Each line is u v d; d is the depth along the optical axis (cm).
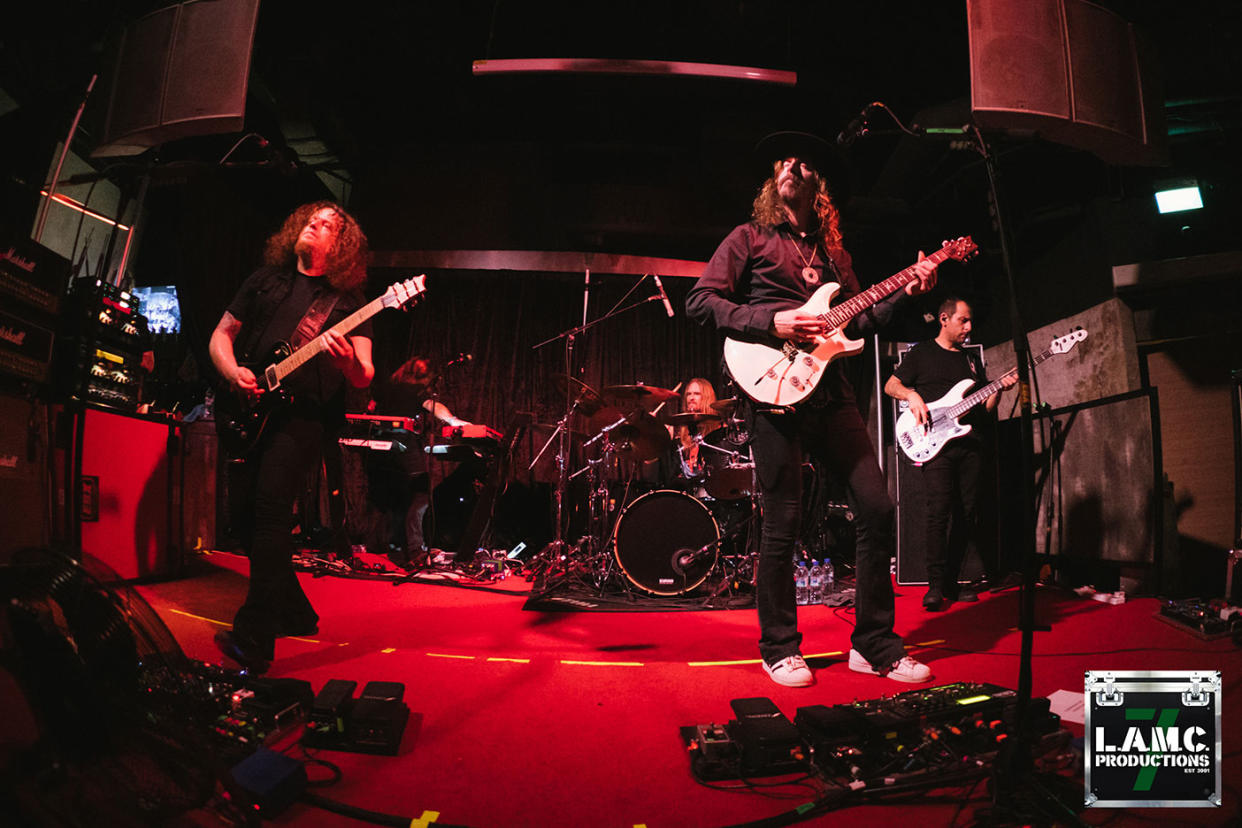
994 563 511
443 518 652
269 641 223
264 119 578
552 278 702
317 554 556
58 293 322
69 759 99
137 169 364
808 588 436
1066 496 466
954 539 428
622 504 502
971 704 170
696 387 570
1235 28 430
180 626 287
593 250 691
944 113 491
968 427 407
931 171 565
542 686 228
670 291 707
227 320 254
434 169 692
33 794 95
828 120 596
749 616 374
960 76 508
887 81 529
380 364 681
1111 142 329
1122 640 288
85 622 110
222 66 332
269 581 226
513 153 694
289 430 240
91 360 310
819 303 241
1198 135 480
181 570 396
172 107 334
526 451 662
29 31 452
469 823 138
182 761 109
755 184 642
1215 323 441
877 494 244
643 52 566
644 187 687
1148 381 456
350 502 648
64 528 319
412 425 526
